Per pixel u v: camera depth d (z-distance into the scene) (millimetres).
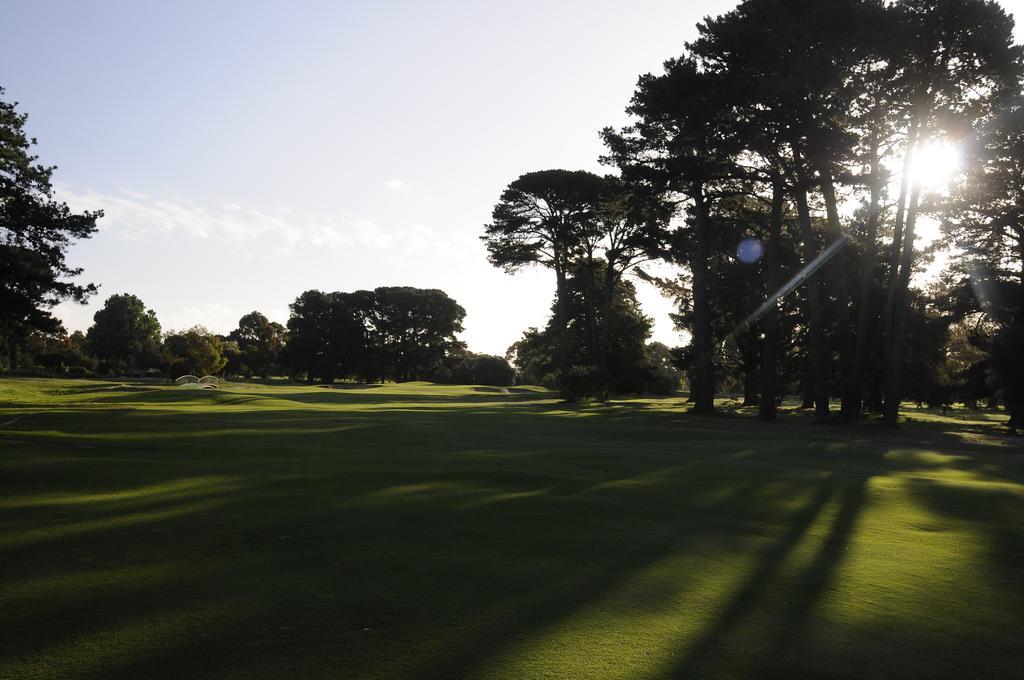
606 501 11273
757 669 4863
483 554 7824
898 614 6176
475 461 15633
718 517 10344
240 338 150500
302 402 45500
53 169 36969
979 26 30797
